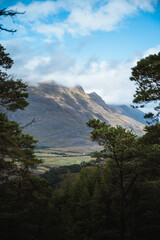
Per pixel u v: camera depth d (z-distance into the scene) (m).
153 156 16.94
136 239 14.69
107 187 32.75
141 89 15.60
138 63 15.16
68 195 45.88
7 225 13.42
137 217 18.48
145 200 20.02
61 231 15.51
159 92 14.40
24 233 13.41
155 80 14.35
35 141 19.31
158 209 17.03
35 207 17.25
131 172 19.69
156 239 13.49
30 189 19.14
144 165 17.72
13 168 18.05
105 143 20.23
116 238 17.56
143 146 17.88
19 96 15.80
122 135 20.17
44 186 20.84
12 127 14.64
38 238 13.57
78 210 31.38
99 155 20.31
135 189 23.41
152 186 22.00
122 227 16.91
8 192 17.53
